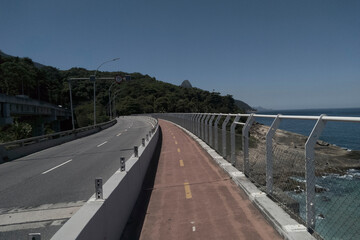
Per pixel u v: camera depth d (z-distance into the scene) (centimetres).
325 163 374
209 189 749
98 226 365
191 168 1044
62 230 303
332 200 361
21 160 1653
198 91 15800
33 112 5247
